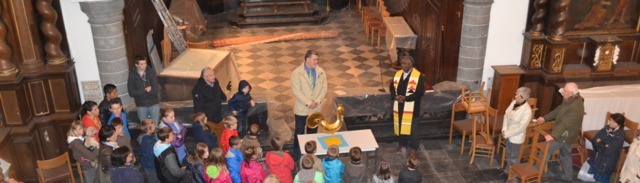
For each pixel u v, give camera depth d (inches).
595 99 330.0
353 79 458.0
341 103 356.2
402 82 322.3
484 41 359.9
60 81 320.5
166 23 427.2
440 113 367.9
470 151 343.6
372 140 298.8
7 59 298.8
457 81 378.9
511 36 362.3
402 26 478.9
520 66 369.7
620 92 339.9
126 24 350.0
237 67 463.8
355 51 525.3
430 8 405.1
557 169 328.8
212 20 631.2
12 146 313.1
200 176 261.6
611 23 354.6
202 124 294.4
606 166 299.7
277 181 224.1
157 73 379.2
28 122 317.1
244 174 259.6
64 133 334.3
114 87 297.1
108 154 254.5
